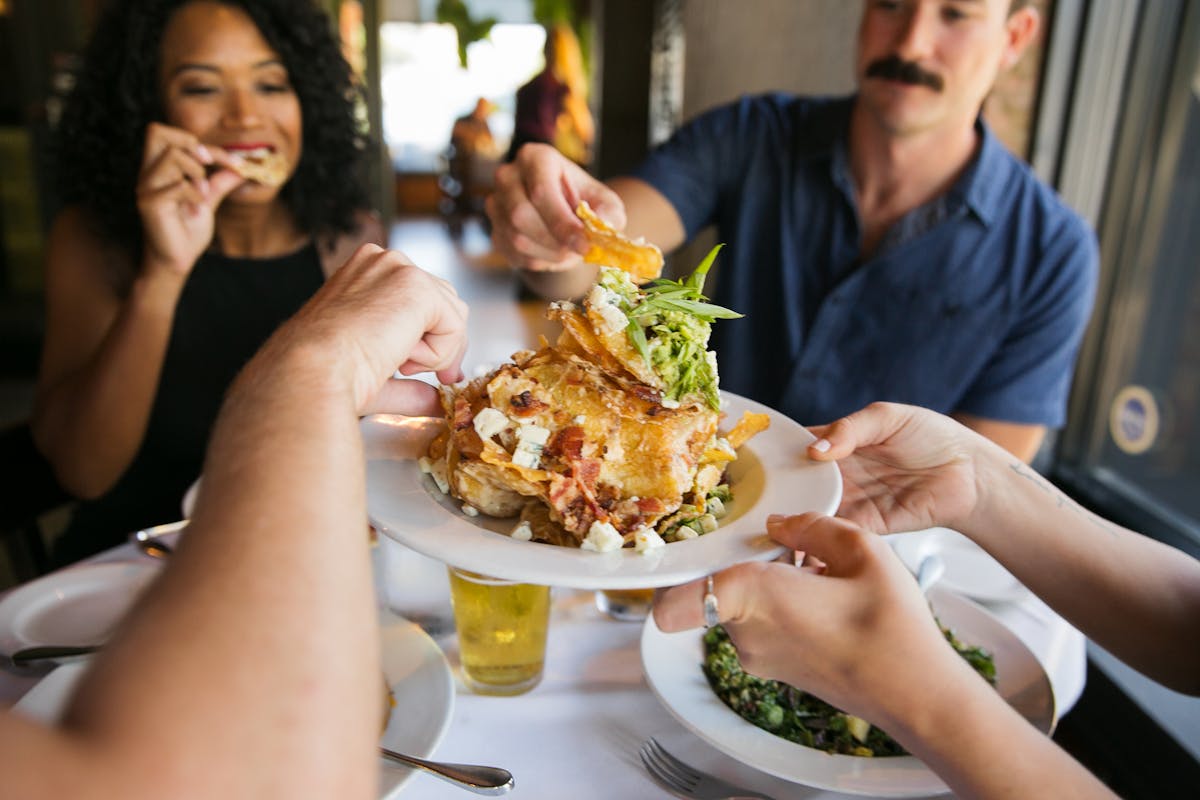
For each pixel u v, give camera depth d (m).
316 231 2.58
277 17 2.28
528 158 1.64
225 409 0.65
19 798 0.38
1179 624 1.14
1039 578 1.22
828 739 1.05
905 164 2.31
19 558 1.90
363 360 0.73
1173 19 2.96
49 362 2.37
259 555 0.50
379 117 7.04
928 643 0.82
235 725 0.43
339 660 0.48
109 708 0.42
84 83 2.30
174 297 2.07
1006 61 2.34
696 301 1.11
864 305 2.37
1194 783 1.94
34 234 5.82
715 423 1.07
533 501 1.03
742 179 2.58
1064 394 2.41
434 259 8.52
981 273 2.30
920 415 1.18
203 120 2.26
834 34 4.04
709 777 1.00
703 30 5.76
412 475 1.05
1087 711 2.24
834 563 0.89
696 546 0.91
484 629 1.09
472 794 0.96
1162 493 3.32
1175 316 3.27
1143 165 3.12
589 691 1.16
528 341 5.92
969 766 0.80
